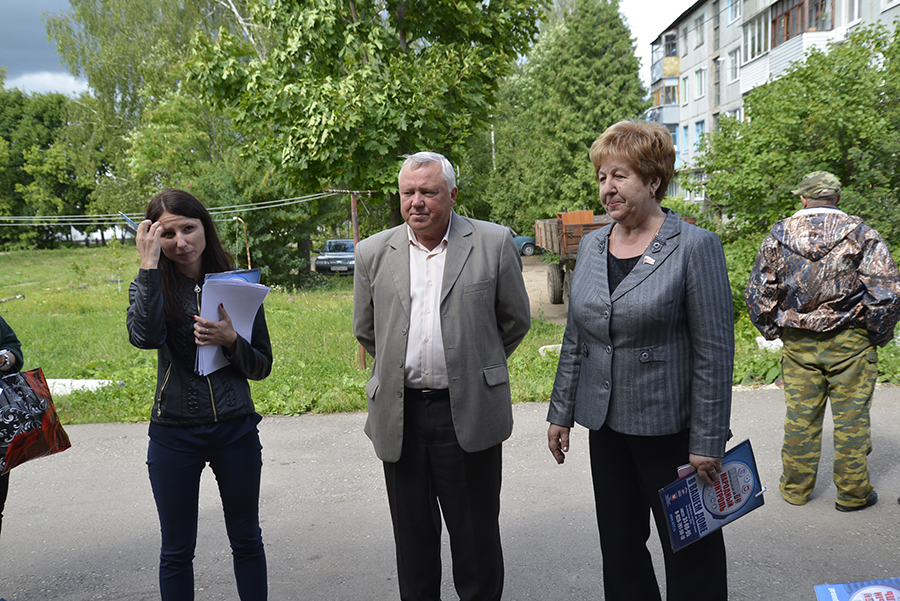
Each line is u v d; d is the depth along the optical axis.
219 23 26.77
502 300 2.67
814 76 9.52
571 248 13.10
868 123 8.84
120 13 29.86
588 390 2.39
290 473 4.55
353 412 5.94
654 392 2.23
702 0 32.09
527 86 36.94
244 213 19.34
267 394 6.25
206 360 2.42
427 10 9.24
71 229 55.47
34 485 4.45
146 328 2.31
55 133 55.94
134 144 25.19
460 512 2.63
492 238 2.63
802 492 3.80
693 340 2.19
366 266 2.70
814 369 3.70
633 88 29.20
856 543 3.36
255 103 8.77
